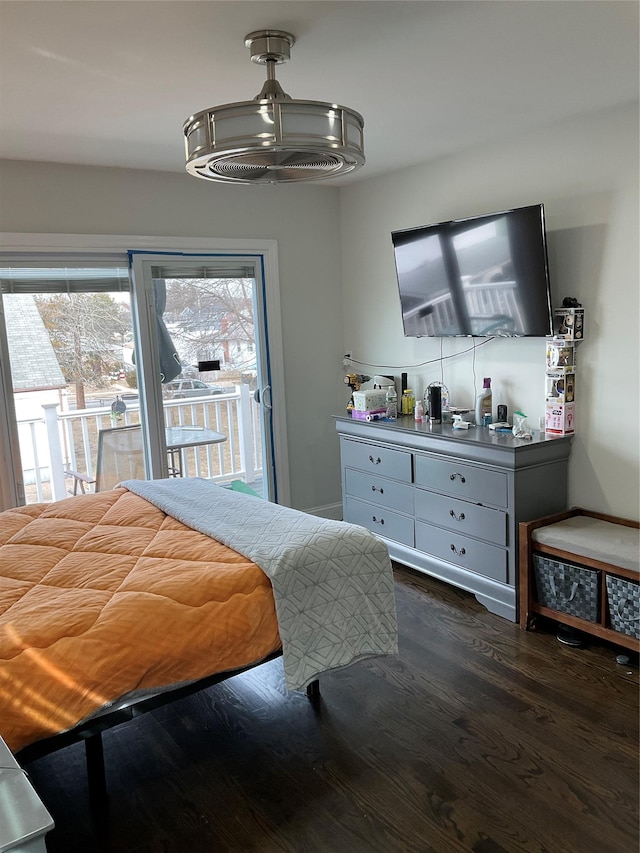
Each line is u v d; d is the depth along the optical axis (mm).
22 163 3662
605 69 2549
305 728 2539
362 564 2490
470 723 2525
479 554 3461
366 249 4629
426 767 2291
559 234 3424
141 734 2541
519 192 3586
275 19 2016
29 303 3799
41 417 3922
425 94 2795
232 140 1958
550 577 3133
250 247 4422
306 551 2379
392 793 2174
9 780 1106
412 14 2020
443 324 3924
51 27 2008
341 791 2191
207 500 3029
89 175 3854
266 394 4625
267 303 4543
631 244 3119
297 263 4648
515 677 2830
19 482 3859
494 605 3420
